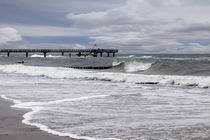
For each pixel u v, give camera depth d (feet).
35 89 45.73
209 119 23.07
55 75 75.46
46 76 76.28
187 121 22.44
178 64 101.09
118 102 32.27
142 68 98.89
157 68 93.15
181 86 51.19
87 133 18.90
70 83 57.06
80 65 136.26
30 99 34.55
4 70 99.71
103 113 25.84
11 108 28.07
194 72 75.72
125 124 21.53
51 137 17.80
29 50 304.50
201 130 19.56
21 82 58.44
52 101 32.99
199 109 27.68
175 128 20.24
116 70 100.17
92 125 21.12
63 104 30.81
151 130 19.67
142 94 40.04
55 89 45.96
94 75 70.69
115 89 46.68
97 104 31.01
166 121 22.50
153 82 56.49
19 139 17.30
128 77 63.21
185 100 33.94
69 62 154.40
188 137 17.90
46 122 21.94
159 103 31.63
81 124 21.45
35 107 28.78
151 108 28.43
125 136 18.24
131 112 26.30
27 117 23.77
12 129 19.71
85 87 49.67
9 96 37.19
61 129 19.86
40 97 36.40
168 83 55.31
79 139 17.52
